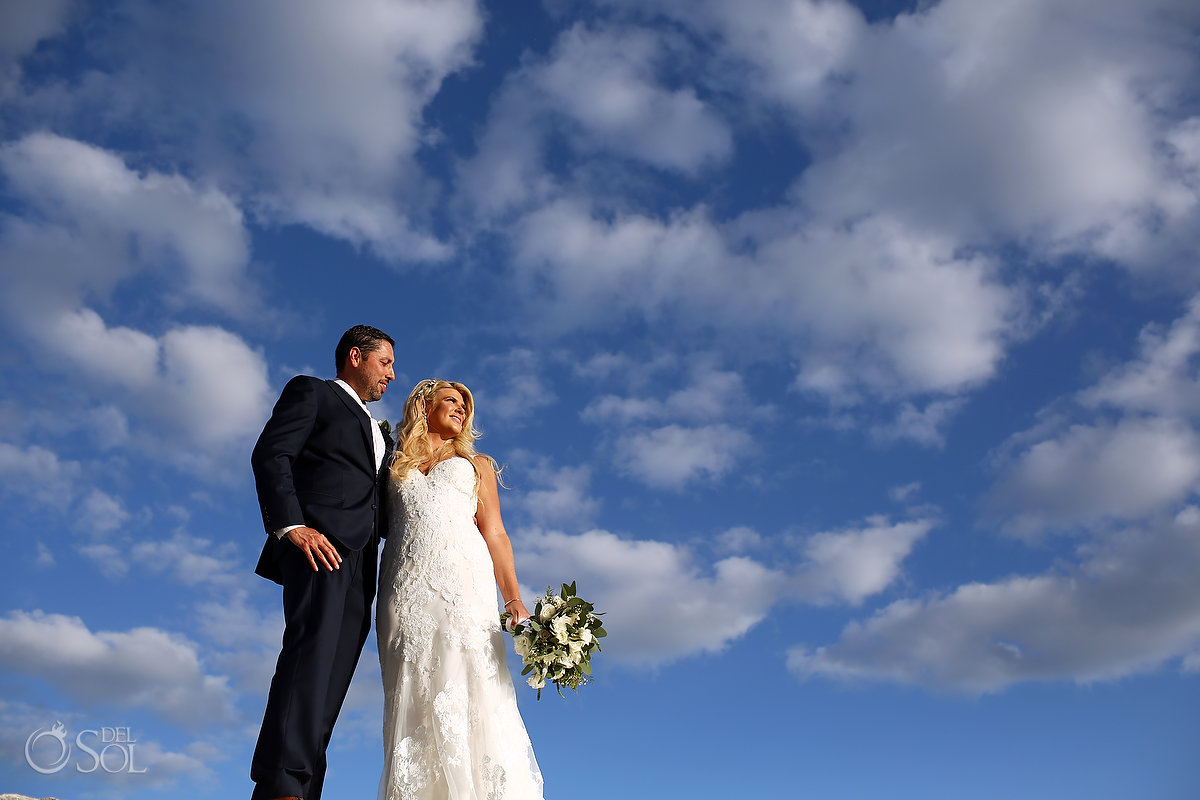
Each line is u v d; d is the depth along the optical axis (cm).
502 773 538
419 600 573
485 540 623
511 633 582
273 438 541
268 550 553
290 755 487
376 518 603
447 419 642
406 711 555
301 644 511
